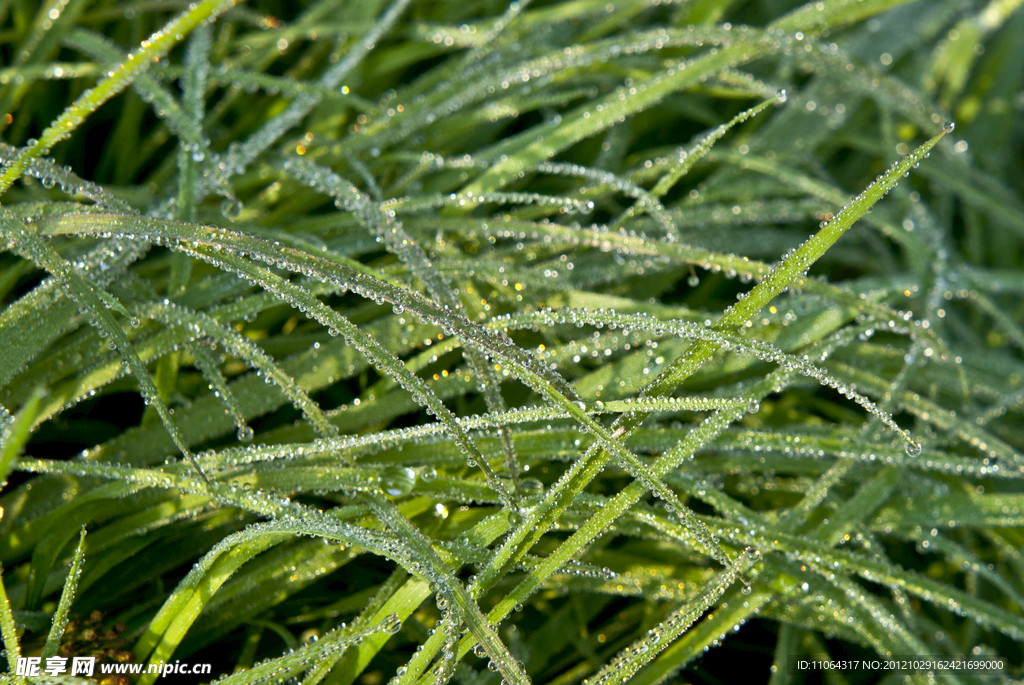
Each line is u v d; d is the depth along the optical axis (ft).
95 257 2.59
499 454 2.60
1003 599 2.74
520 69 2.76
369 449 2.60
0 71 2.72
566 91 2.88
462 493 2.58
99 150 2.85
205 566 2.52
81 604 2.59
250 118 2.84
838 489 2.71
